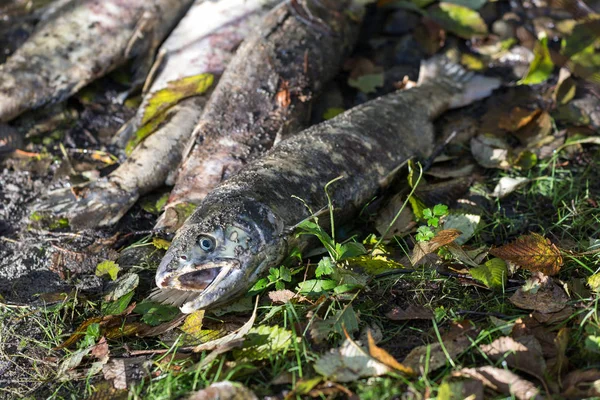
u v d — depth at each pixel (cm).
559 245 211
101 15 244
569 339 195
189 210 216
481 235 216
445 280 205
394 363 189
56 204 223
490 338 194
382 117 224
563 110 238
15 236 220
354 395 189
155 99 236
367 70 249
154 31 247
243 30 241
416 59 252
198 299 200
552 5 256
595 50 246
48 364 201
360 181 215
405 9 258
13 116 237
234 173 219
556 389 188
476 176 227
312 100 235
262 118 226
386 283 205
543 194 223
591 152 230
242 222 202
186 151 223
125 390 195
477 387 187
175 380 193
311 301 202
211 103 228
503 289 203
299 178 210
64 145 236
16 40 255
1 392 198
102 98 246
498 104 241
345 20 244
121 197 222
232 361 194
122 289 208
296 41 236
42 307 207
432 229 212
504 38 253
